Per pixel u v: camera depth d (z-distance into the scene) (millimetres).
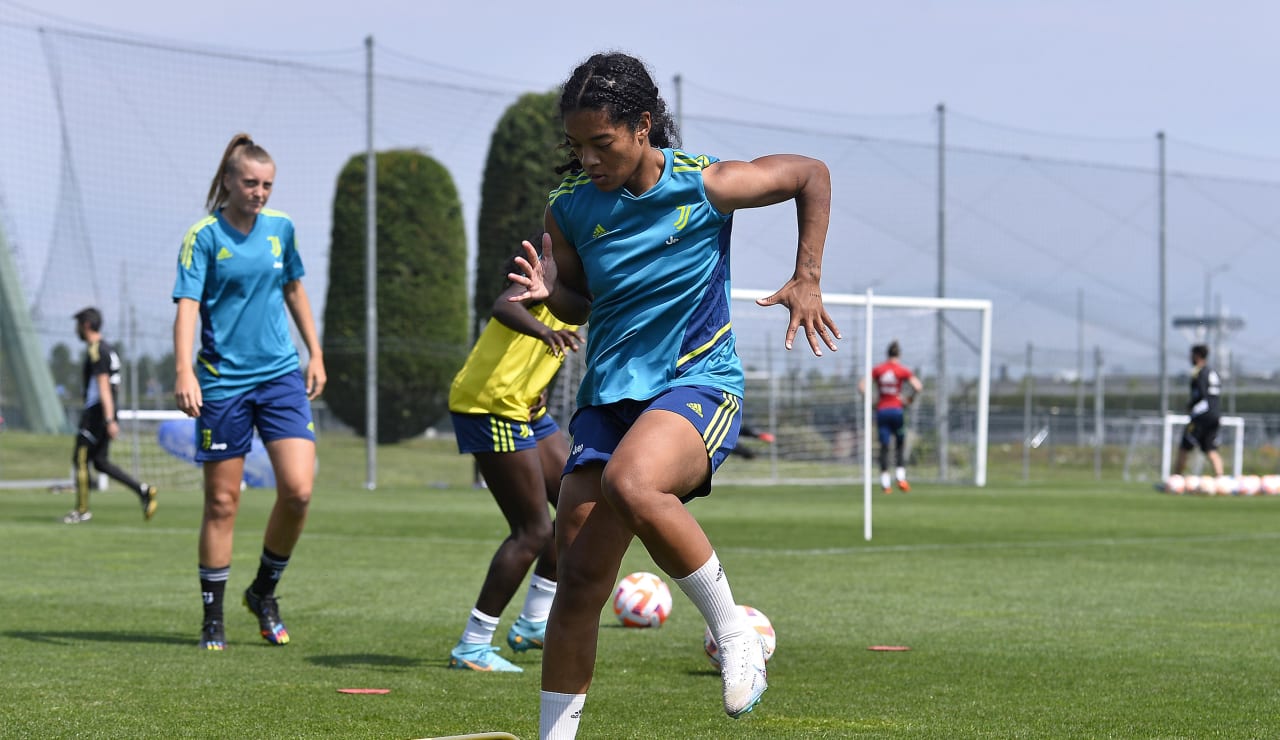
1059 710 4875
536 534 5953
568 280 3928
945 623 7410
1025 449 30672
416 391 33812
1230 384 35438
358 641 6691
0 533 13805
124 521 15656
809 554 11836
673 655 6215
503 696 5168
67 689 5227
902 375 24188
